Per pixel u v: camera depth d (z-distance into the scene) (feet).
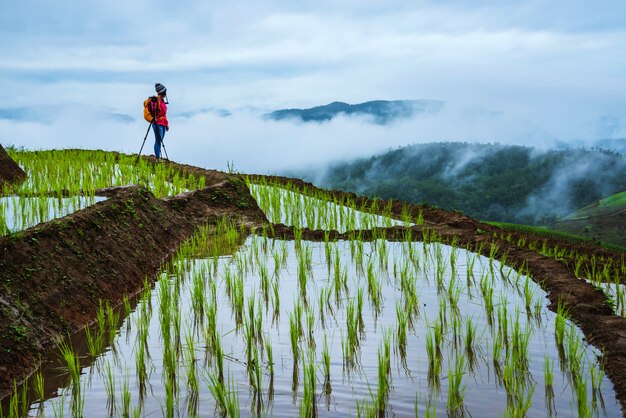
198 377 21.71
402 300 31.07
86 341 25.79
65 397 20.33
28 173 61.77
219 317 28.25
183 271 37.42
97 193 49.26
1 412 19.29
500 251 41.83
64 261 30.40
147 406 19.56
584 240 64.69
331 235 48.14
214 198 56.49
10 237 28.53
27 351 23.41
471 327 25.88
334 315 28.60
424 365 22.67
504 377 20.93
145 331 23.65
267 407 19.36
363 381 21.30
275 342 25.08
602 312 29.53
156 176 66.18
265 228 49.24
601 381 21.40
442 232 47.80
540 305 30.53
